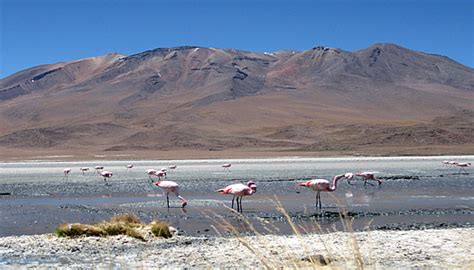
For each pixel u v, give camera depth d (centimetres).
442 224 2612
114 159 10981
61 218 3025
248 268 1546
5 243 2156
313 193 4075
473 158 9350
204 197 3938
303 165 7844
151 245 2102
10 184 5462
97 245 2111
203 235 2367
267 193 4119
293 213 2973
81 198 4100
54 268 1680
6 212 3303
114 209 3375
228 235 2281
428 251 1797
